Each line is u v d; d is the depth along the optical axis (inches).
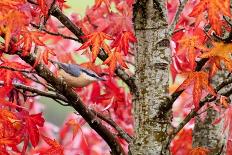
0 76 346.6
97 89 451.5
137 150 354.6
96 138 551.8
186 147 502.6
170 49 354.6
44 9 318.0
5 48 297.4
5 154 330.3
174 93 340.2
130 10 403.2
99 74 380.8
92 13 438.6
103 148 555.5
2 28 300.7
